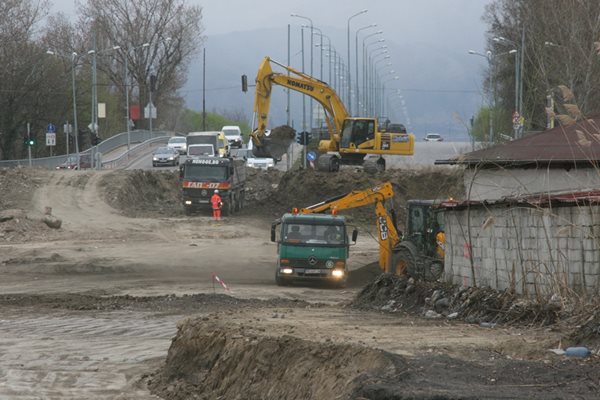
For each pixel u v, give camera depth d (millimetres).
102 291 72188
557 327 33688
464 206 45688
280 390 30234
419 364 26484
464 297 42938
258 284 77875
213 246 99500
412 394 22859
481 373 25469
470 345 30328
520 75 139125
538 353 28344
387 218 72188
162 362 43688
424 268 61500
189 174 127625
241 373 33438
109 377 40688
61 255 91688
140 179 146375
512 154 60000
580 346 29328
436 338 32344
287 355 31406
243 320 40344
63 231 108312
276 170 169750
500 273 42562
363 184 130875
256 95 132500
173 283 77375
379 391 23688
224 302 63219
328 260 74750
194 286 75375
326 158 139500
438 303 44281
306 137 152875
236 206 133000
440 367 26188
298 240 75062
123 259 89938
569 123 34562
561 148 58750
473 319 40094
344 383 26656
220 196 126312
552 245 38969
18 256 90438
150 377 40188
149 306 62500
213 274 83500
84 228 111125
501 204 42219
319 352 30016
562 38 117438
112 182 137875
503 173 61000
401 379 24766
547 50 124812
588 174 57500
